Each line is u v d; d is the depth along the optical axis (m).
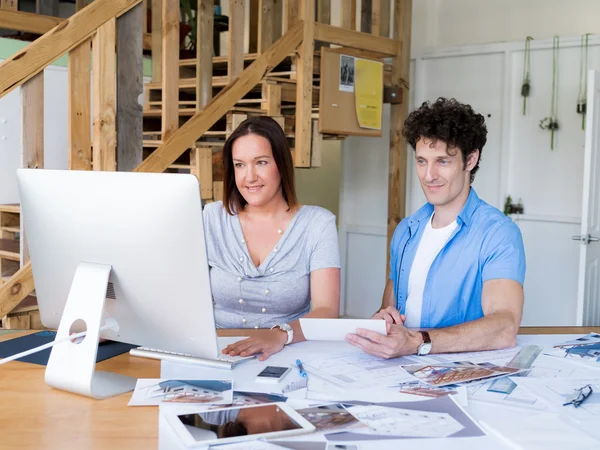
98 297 1.53
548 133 4.64
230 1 3.60
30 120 2.82
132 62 3.11
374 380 1.55
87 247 1.58
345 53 4.13
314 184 6.76
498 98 4.84
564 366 1.67
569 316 4.61
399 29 4.55
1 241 3.79
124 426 1.31
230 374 1.61
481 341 1.79
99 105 2.97
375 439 1.23
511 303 1.88
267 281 2.15
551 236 4.65
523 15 4.72
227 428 1.26
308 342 1.90
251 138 2.10
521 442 1.20
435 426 1.28
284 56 3.82
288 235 2.17
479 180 4.97
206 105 3.49
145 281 1.53
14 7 4.09
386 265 5.04
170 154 3.32
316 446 1.20
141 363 1.72
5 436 1.27
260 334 1.84
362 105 4.21
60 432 1.29
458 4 5.00
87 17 2.90
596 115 3.96
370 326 1.67
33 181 1.63
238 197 2.21
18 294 2.87
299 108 3.91
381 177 5.46
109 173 1.52
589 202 3.95
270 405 1.38
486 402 1.41
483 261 1.98
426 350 1.73
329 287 2.12
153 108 4.48
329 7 4.24
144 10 4.61
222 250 2.20
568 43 4.49
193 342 1.56
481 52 4.85
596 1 4.44
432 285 2.05
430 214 2.15
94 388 1.50
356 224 5.62
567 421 1.31
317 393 1.47
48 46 2.79
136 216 1.49
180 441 1.24
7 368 1.69
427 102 2.01
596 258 4.14
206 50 3.64
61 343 1.54
